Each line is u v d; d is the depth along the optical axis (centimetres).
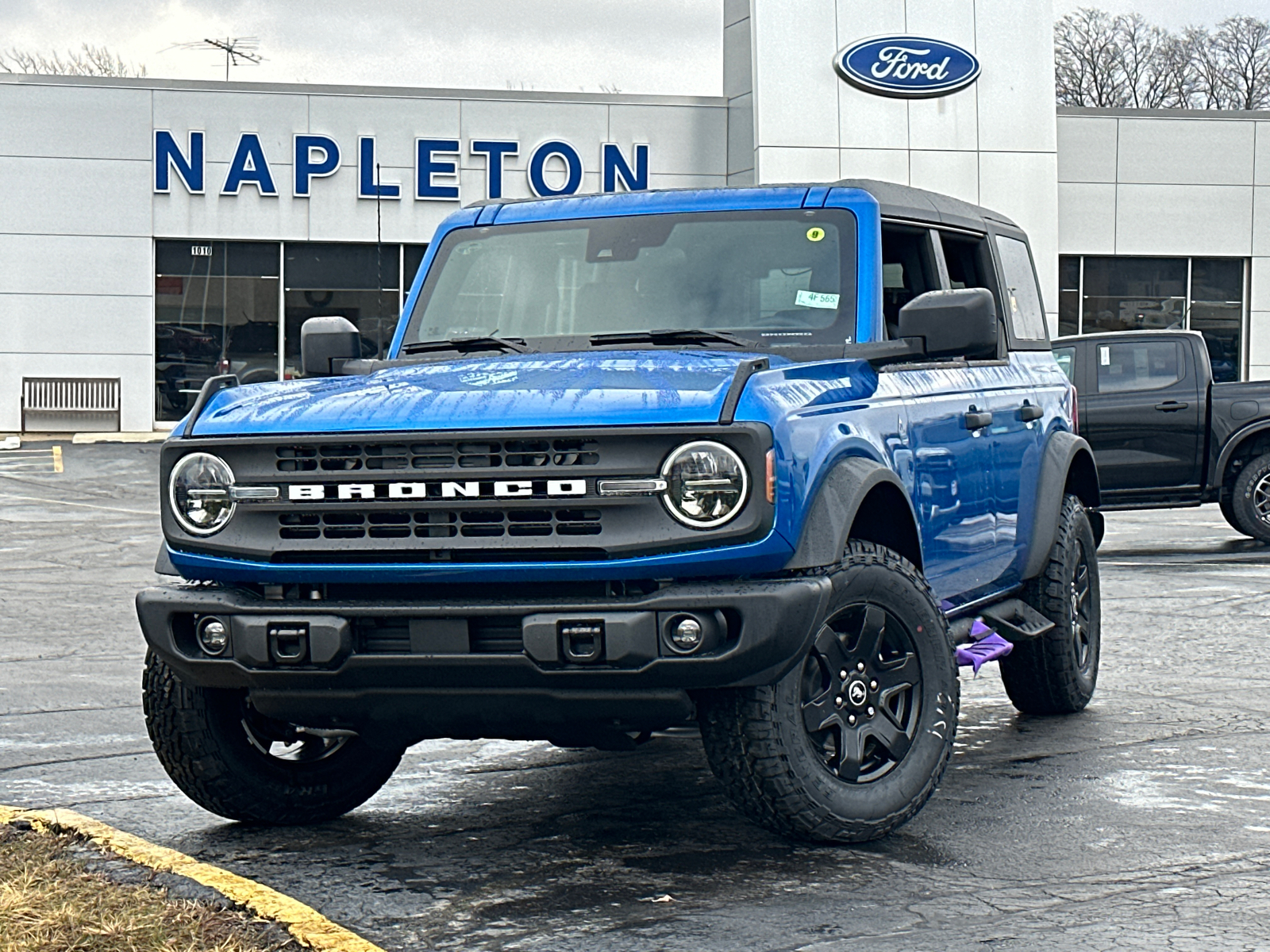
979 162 3062
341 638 492
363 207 3092
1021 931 455
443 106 3103
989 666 963
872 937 450
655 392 492
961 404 648
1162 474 1614
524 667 480
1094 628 812
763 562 481
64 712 803
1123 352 1627
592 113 3142
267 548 505
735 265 621
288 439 502
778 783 512
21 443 2945
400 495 490
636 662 474
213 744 562
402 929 463
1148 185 3300
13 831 557
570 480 478
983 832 567
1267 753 700
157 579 1402
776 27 3003
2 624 1121
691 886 502
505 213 668
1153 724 768
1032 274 808
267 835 575
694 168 3167
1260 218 3325
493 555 487
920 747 546
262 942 435
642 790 641
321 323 636
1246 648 995
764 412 487
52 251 3062
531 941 450
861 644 534
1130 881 506
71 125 3048
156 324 3095
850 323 599
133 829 584
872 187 634
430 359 607
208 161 3070
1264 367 3334
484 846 556
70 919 450
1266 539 1636
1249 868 521
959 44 3048
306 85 3070
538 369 537
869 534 579
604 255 637
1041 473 747
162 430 3109
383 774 606
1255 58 6034
